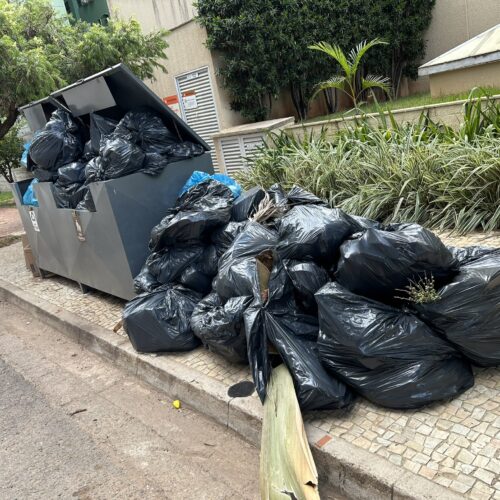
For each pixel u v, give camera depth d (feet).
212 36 29.71
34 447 9.91
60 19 30.09
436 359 8.12
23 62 22.12
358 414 8.30
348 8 33.63
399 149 16.43
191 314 11.64
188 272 12.14
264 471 7.41
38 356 14.15
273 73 30.60
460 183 14.47
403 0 36.88
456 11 38.19
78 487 8.61
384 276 8.39
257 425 8.95
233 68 30.35
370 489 7.08
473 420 7.59
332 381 8.46
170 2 35.14
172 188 14.38
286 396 8.30
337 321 8.30
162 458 9.08
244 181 20.18
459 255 9.37
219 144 29.04
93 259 15.10
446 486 6.52
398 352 8.00
